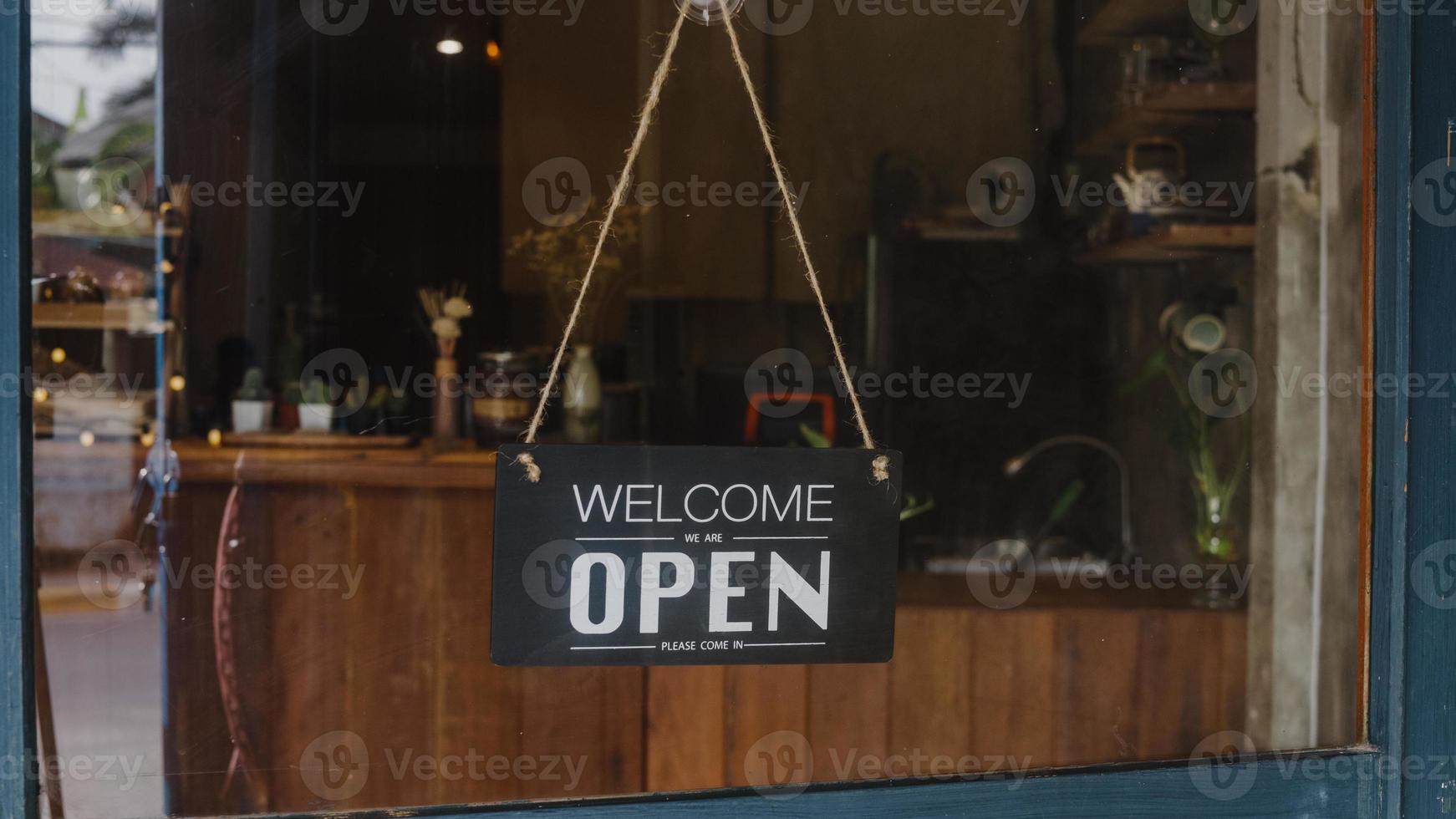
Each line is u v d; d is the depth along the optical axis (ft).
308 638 5.12
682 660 3.28
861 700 5.11
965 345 7.45
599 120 8.21
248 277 6.52
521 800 3.11
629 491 3.22
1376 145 3.33
